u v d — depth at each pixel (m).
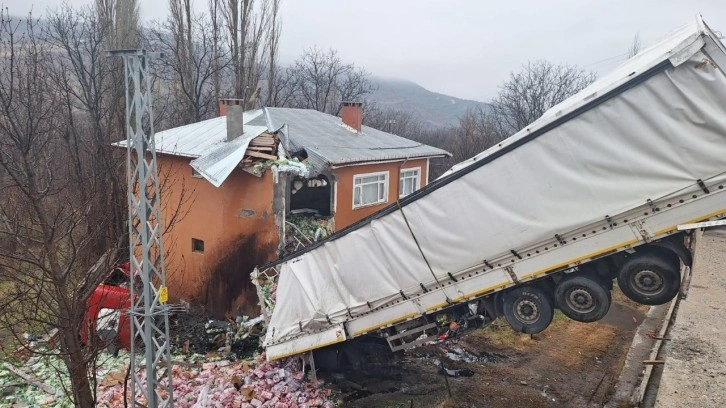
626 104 6.96
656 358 10.62
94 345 8.18
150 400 7.75
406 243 9.14
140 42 26.81
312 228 15.37
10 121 7.65
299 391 10.43
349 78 45.72
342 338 10.04
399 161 18.70
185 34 30.55
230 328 13.43
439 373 11.36
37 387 10.62
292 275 10.86
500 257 8.21
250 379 10.88
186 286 15.35
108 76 23.19
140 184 7.47
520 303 8.41
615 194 7.18
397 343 10.02
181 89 31.61
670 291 7.25
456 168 8.92
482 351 12.41
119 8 24.28
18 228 8.38
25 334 12.18
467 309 9.31
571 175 7.47
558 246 7.70
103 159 15.22
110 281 13.32
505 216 8.06
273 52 34.19
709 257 14.00
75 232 10.89
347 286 10.00
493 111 49.00
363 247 9.69
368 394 10.50
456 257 8.63
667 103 6.70
